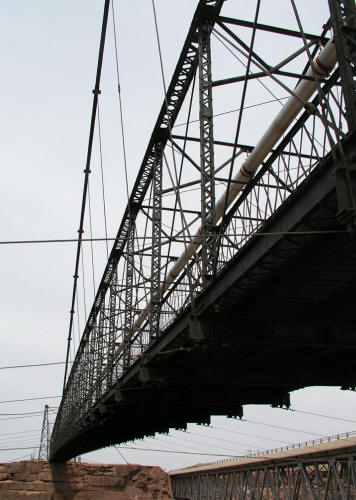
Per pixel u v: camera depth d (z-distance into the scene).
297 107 19.02
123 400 30.39
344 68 11.26
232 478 70.94
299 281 14.93
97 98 26.86
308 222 12.88
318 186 12.19
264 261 14.78
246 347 20.53
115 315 38.94
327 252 13.68
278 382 24.45
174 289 24.66
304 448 53.97
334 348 19.33
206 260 19.22
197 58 22.58
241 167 23.20
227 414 32.72
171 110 26.56
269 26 19.64
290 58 17.92
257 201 16.27
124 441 54.78
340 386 24.81
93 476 94.00
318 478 49.16
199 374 24.58
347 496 44.09
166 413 33.38
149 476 99.31
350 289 15.54
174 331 21.34
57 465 92.06
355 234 10.94
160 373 24.92
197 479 86.69
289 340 18.41
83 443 60.56
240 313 18.39
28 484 87.69
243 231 17.08
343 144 11.26
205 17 20.62
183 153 24.03
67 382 72.44
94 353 49.75
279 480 58.03
